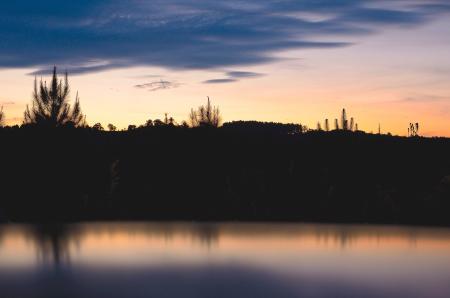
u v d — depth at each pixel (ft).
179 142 141.69
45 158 124.47
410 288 47.39
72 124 130.72
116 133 171.94
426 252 68.69
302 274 53.21
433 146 165.89
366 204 122.62
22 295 43.06
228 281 49.16
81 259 61.21
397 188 130.72
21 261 59.52
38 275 51.01
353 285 48.55
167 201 129.49
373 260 62.44
